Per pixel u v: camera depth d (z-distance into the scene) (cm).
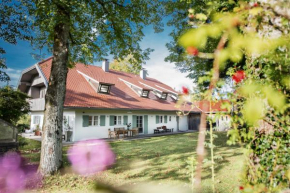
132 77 2583
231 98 166
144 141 1394
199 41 81
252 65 182
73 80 1800
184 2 869
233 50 86
